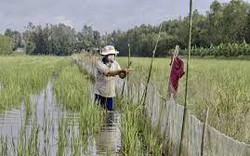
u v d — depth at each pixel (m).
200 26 98.56
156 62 49.75
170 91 12.45
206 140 7.68
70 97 18.89
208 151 7.56
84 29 109.38
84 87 22.36
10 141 11.96
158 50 86.31
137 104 15.05
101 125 14.53
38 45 164.38
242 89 15.50
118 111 17.27
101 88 16.47
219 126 10.23
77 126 14.10
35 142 10.49
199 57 82.62
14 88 21.41
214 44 95.69
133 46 115.56
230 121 10.28
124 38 122.69
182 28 79.38
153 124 12.80
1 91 20.30
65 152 10.82
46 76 33.94
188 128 8.81
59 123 13.39
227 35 95.19
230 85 16.42
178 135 9.66
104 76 16.38
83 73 40.06
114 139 12.72
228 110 11.84
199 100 14.01
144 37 110.25
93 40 84.31
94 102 16.53
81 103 17.78
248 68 34.16
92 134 13.16
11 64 49.81
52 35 163.88
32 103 19.05
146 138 11.75
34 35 164.88
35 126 12.17
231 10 95.06
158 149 10.46
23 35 174.75
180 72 12.16
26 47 158.75
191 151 8.54
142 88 15.30
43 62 63.41
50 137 12.40
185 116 8.45
